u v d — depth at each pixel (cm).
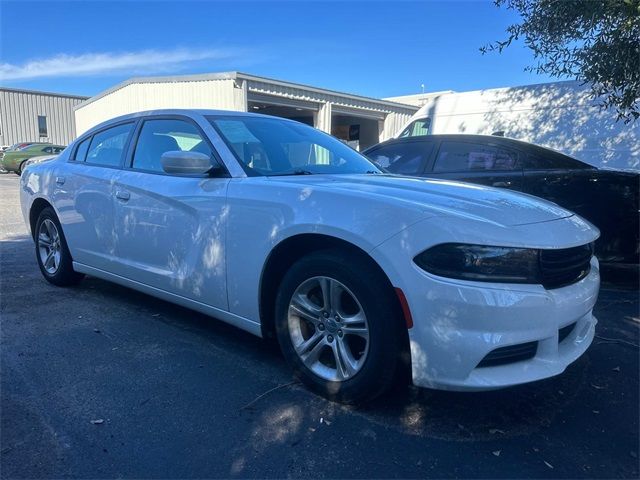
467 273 238
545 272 254
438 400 292
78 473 223
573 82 800
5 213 1058
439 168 616
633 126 748
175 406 279
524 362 248
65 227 462
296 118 2016
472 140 612
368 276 258
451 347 237
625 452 248
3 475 221
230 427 260
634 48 519
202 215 332
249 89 1516
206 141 358
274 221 293
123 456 236
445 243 240
